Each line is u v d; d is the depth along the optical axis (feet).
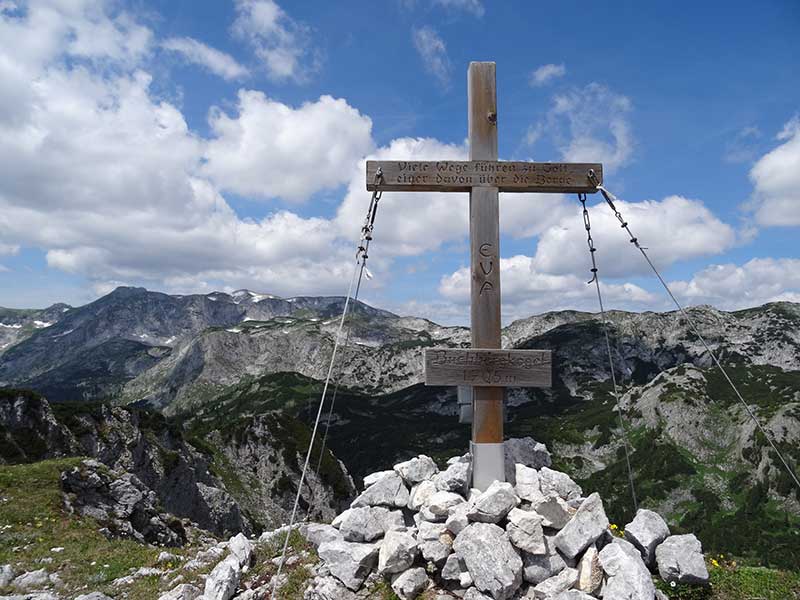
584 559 28.84
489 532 28.53
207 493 213.05
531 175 36.65
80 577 44.50
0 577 44.29
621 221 36.68
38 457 150.10
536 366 35.12
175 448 226.38
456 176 36.37
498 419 35.19
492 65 37.40
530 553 28.71
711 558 36.83
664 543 32.27
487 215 36.29
